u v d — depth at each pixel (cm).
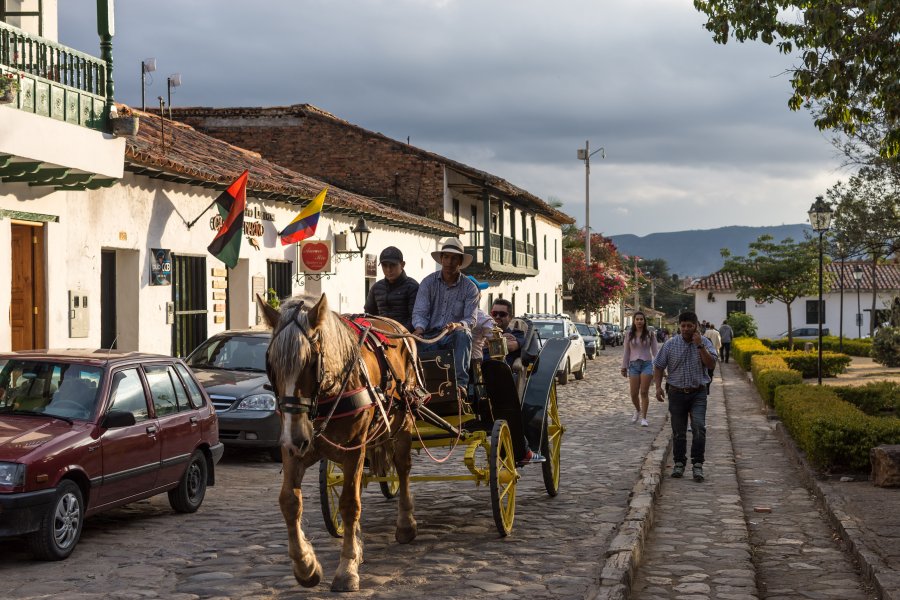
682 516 921
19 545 785
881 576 654
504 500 839
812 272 5459
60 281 1346
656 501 999
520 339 970
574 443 1469
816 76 1134
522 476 1146
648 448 1402
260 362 1398
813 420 1141
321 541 793
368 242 2595
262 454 1367
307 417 581
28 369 839
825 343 4750
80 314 1387
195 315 1731
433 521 880
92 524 872
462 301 845
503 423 840
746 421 1834
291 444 566
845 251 2547
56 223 1337
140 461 835
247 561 722
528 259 4588
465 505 962
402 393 716
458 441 837
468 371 835
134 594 630
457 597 623
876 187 2469
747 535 839
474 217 3962
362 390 643
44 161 1154
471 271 3659
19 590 642
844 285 6656
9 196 1240
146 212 1564
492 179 3459
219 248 1733
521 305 4666
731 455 1348
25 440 732
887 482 1013
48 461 718
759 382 2239
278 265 2094
